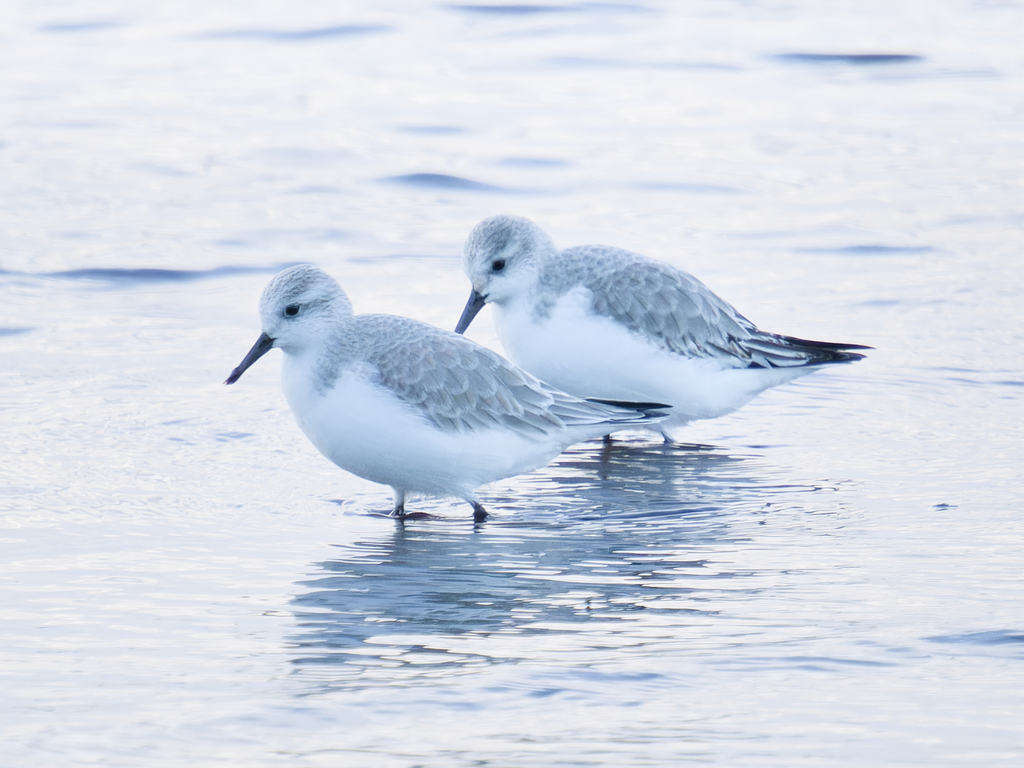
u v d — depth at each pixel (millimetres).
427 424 11391
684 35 34156
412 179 23031
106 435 13180
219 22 34344
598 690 7891
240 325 16750
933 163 24328
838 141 25734
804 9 37281
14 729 7371
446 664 8328
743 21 35812
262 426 13672
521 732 7320
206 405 14133
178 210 21281
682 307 13938
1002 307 17453
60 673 8164
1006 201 22188
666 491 12438
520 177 23344
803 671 8117
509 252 13828
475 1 36188
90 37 32812
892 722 7398
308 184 22750
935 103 28516
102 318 16859
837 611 9164
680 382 13883
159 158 23812
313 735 7305
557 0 36531
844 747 7105
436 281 18312
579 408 12109
